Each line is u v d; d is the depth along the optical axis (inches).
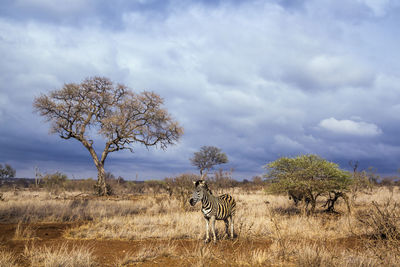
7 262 243.3
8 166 1820.9
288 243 300.5
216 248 312.2
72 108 1181.1
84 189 1413.6
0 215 538.9
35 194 1052.5
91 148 1198.9
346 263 224.1
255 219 456.4
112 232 389.7
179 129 1278.3
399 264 219.6
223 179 883.4
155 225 444.5
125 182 1689.2
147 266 253.3
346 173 530.9
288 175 548.4
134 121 1218.0
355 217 409.7
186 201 730.2
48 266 240.4
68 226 455.5
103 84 1234.6
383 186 1373.0
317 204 734.5
